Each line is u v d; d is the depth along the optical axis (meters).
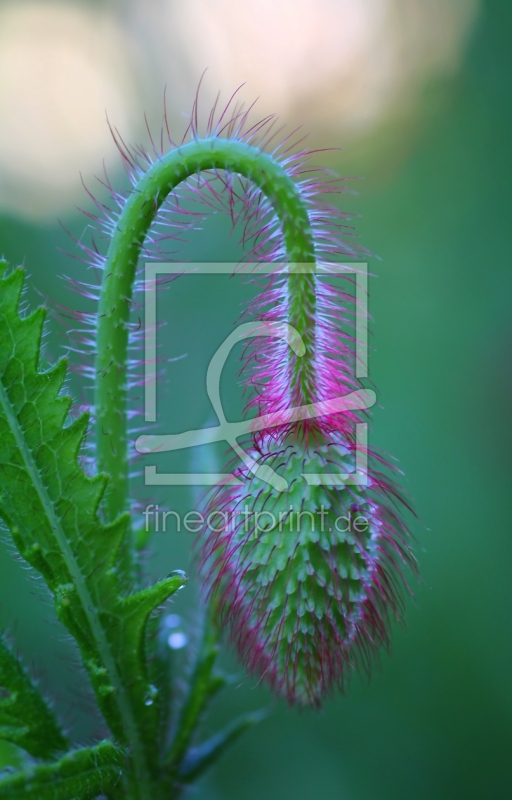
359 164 0.36
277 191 0.19
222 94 0.36
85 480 0.19
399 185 0.36
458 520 0.32
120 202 0.19
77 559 0.19
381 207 0.36
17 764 0.20
